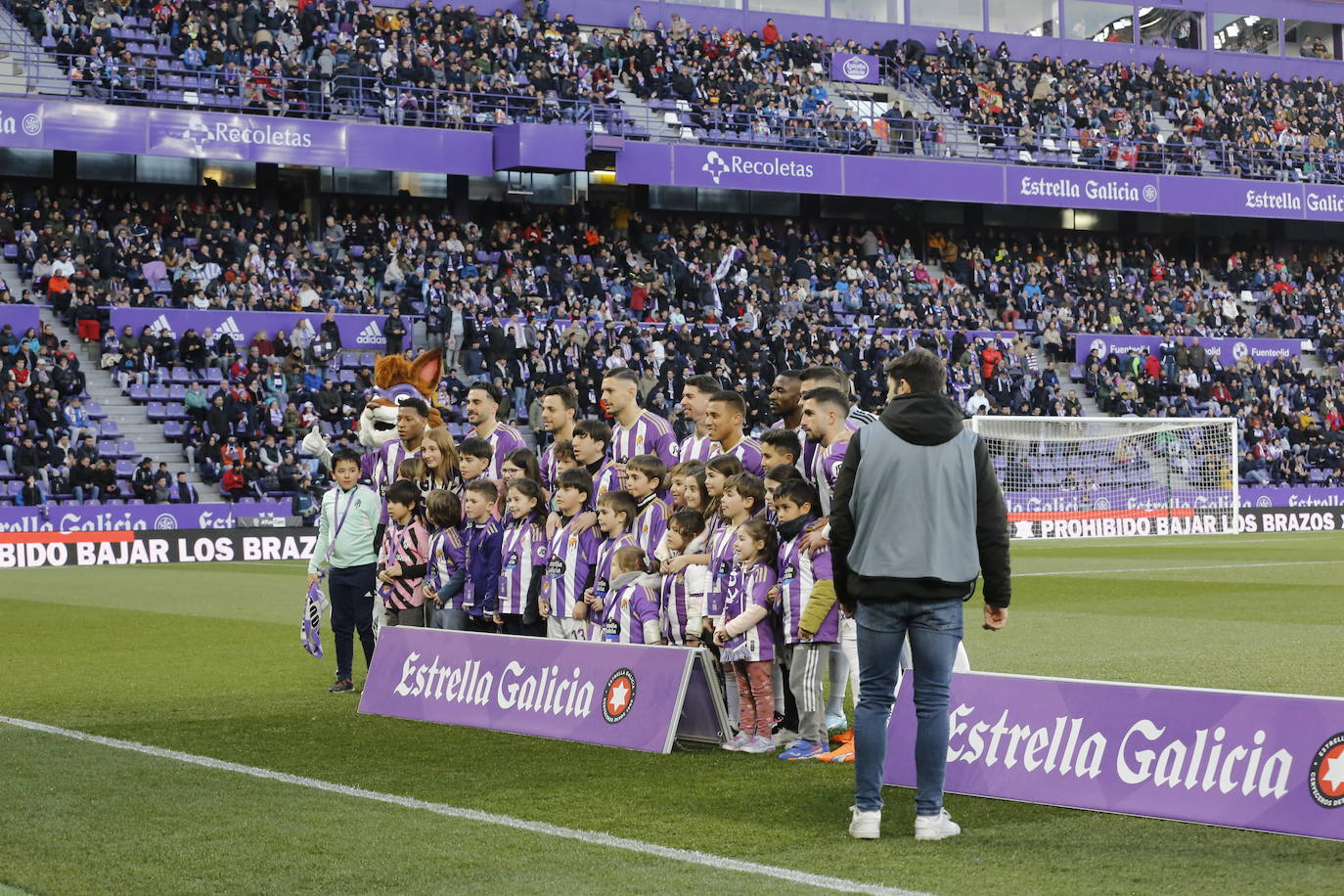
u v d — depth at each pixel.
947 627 5.73
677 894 4.88
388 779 6.93
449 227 35.09
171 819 6.09
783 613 7.46
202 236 31.98
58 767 7.26
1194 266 42.97
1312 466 37.03
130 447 28.42
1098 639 12.79
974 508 5.78
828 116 39.62
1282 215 41.59
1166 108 44.47
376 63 35.03
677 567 8.02
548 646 8.26
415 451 10.27
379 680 9.11
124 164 33.78
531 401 31.33
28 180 33.09
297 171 35.34
